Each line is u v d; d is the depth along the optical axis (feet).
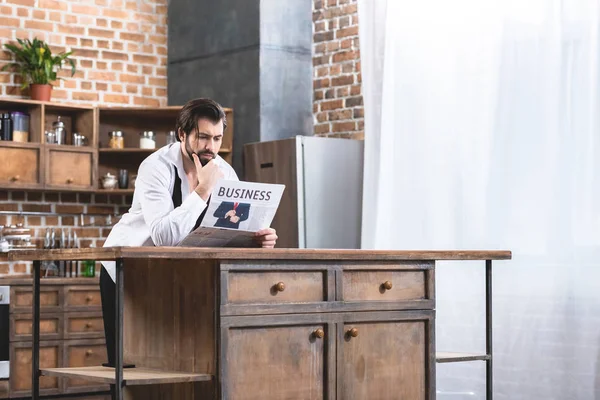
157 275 13.33
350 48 25.85
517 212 20.59
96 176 25.23
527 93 20.57
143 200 14.10
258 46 25.73
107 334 15.16
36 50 25.05
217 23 26.81
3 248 24.90
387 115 23.21
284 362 12.89
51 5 26.32
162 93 27.78
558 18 20.11
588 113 19.53
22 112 24.77
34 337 13.65
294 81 26.40
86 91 26.73
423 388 14.55
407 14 23.03
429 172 22.36
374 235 23.34
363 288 13.84
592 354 19.35
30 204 25.64
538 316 20.20
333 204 24.02
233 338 12.39
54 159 24.66
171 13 27.86
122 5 27.37
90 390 24.14
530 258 20.36
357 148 24.50
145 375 12.25
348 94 25.84
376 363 13.93
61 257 12.38
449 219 21.93
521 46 20.74
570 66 19.85
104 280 15.12
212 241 13.35
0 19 25.57
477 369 21.35
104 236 26.63
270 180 24.29
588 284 19.44
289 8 26.35
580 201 19.58
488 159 21.25
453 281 21.80
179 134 14.35
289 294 13.00
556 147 20.02
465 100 21.77
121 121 26.63
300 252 12.85
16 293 23.47
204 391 12.50
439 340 21.99
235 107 26.30
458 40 21.99
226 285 12.32
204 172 13.91
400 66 23.11
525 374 20.36
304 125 26.58
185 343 12.80
